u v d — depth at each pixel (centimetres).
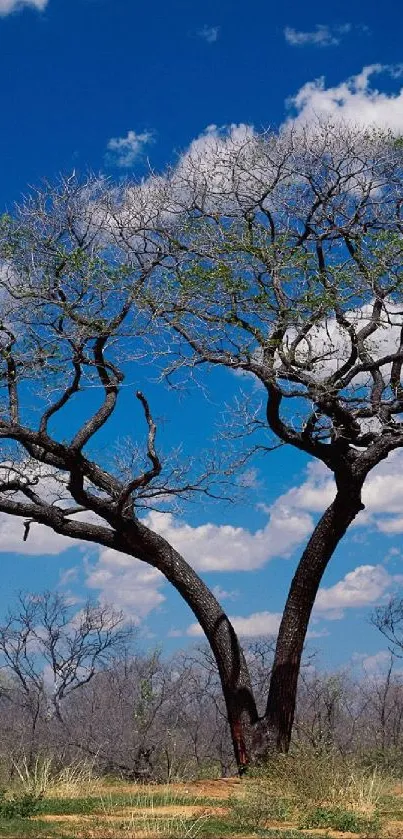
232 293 1642
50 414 1773
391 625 2609
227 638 1855
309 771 1323
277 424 1789
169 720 2428
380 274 1667
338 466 1797
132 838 934
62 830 978
